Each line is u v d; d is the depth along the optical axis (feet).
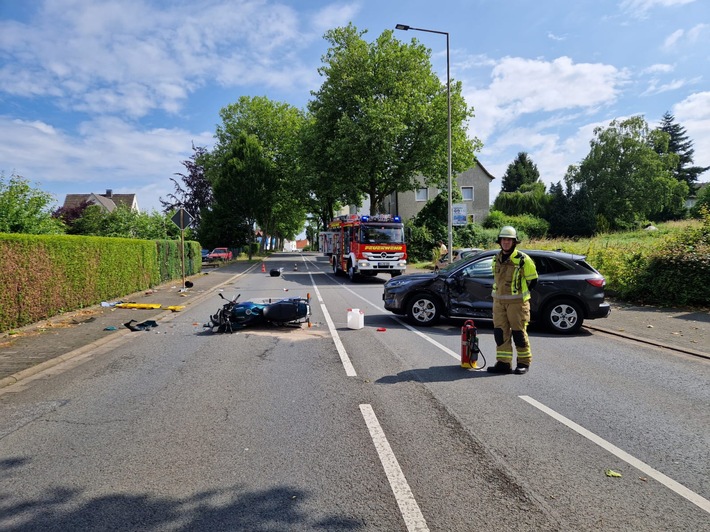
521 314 21.30
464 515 10.27
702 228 42.22
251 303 34.04
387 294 35.32
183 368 22.80
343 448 13.66
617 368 22.65
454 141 114.62
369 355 25.11
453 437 14.43
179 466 12.60
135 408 17.19
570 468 12.50
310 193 150.00
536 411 16.69
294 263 140.77
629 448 13.74
